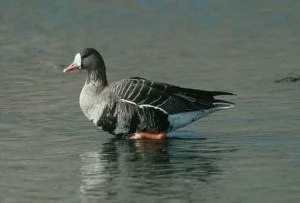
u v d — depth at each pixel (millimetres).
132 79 18234
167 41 29250
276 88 22406
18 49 28062
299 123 18609
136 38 29656
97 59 18562
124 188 14594
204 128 18688
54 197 14211
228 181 14805
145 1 33375
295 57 26609
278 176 14984
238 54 27312
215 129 18547
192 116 17969
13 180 15180
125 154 16812
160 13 32219
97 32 30328
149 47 28438
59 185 14852
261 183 14625
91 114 18219
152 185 14719
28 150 17172
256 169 15430
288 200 13742
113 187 14672
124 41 29219
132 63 26234
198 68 25438
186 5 33000
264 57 26766
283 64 25641
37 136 18266
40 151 17094
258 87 22625
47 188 14695
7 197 14250
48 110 20547
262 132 18031
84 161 16328
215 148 16984
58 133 18531
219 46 28453
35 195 14336
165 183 14812
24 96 22062
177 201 13852
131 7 32812
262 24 31203
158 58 26891
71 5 32906
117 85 18094
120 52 27750
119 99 17906
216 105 18047
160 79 24047
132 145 17547
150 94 17859
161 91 18000
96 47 28406
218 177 15047
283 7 32875
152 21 31531
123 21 31500
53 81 23922
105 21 31438
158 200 13922
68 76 24625
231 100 21188
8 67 25719
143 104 17797
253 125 18656
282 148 16734
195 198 13969
